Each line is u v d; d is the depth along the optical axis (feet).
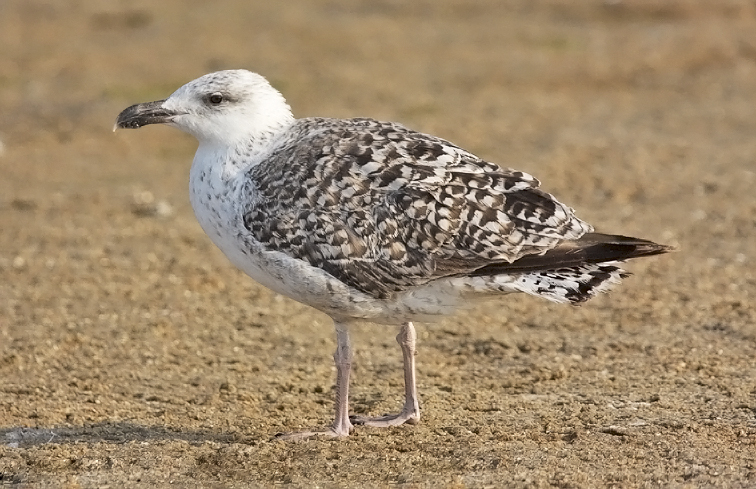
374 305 35.19
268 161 35.73
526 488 30.89
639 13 122.83
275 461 34.09
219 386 41.98
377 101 90.94
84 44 111.24
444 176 34.30
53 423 38.27
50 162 77.61
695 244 58.13
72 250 59.41
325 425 37.63
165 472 33.30
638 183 69.05
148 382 42.47
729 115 85.92
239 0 134.21
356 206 34.27
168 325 48.73
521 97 93.25
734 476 31.17
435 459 33.78
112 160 78.54
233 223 35.70
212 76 37.17
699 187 67.97
